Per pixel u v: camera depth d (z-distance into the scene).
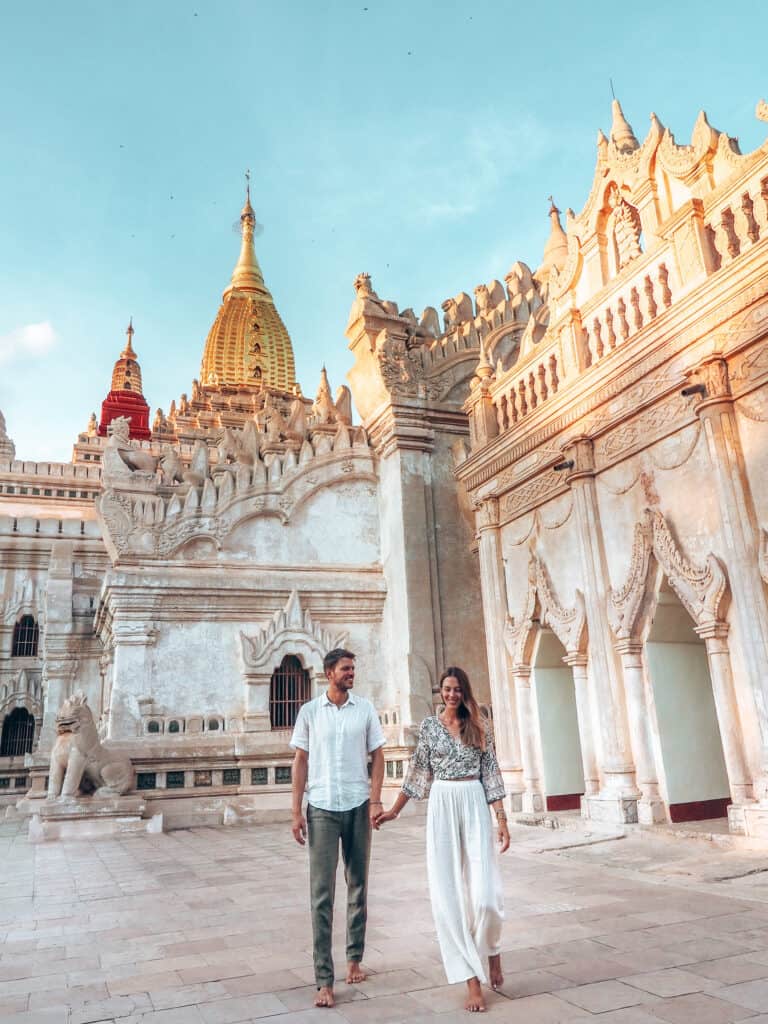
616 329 13.01
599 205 13.83
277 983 5.16
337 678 5.50
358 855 5.27
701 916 6.43
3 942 6.54
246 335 68.19
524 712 14.73
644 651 11.90
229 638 18.66
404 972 5.29
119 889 9.04
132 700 17.45
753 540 9.95
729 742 10.11
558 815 13.52
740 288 10.23
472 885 4.84
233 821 16.47
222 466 20.95
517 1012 4.43
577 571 13.56
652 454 11.95
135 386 62.97
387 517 20.30
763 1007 4.32
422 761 5.25
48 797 15.38
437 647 18.84
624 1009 4.39
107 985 5.23
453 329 21.72
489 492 16.27
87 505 33.72
